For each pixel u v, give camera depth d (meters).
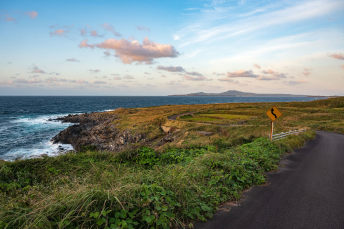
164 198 3.96
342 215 4.18
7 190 5.50
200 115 47.62
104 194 3.54
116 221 3.12
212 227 3.63
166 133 33.59
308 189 5.66
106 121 49.59
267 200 4.86
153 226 3.30
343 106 63.22
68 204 3.34
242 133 24.44
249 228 3.63
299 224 3.81
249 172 6.46
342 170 7.83
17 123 51.25
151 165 8.48
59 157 8.52
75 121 55.91
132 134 32.50
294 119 41.50
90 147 28.97
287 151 11.55
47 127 45.66
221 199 4.66
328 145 14.76
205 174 5.77
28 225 2.93
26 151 26.64
